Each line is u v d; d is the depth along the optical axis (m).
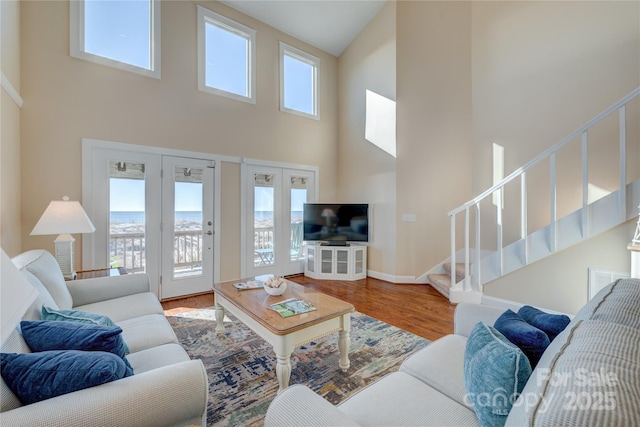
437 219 4.21
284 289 2.19
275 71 4.49
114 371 0.92
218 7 3.90
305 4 4.14
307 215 4.65
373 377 1.88
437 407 1.01
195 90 3.71
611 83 2.60
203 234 3.79
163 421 0.93
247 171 4.19
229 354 2.18
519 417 0.57
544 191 3.00
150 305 2.07
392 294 3.72
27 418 0.74
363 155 4.76
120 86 3.18
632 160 2.45
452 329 2.64
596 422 0.44
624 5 2.54
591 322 0.80
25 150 2.69
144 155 3.33
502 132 3.34
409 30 4.21
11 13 2.44
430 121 4.22
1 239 2.23
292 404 0.88
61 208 2.29
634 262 2.00
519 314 1.33
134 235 3.28
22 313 0.71
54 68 2.83
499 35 3.38
